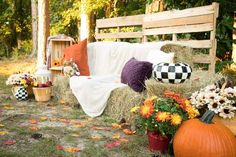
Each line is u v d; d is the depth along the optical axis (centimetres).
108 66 483
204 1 536
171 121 258
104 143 293
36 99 461
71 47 498
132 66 371
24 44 1273
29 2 1307
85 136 311
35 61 1018
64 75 470
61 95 466
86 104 402
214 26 432
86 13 902
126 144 288
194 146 239
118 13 945
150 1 645
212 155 234
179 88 306
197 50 516
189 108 267
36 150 271
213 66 438
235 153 239
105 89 386
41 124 348
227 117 270
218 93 278
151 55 423
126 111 346
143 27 605
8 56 1201
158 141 272
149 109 267
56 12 1106
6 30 1259
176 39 512
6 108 417
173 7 590
